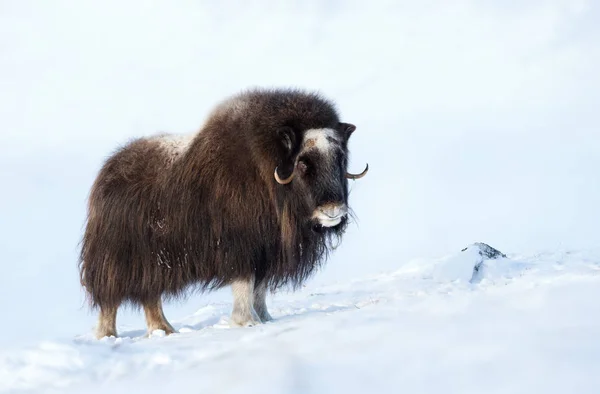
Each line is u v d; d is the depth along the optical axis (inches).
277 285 1219.2
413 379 418.0
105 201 1258.6
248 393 436.8
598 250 1905.8
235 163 1159.6
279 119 1144.2
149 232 1211.9
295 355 524.4
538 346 445.1
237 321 1146.7
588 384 363.6
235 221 1155.9
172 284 1207.6
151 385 525.3
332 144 1131.9
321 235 1198.3
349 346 525.7
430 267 1814.7
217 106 1235.9
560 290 649.0
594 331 466.6
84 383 589.0
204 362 576.1
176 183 1194.6
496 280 1411.2
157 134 1293.1
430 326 558.9
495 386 384.8
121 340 968.3
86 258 1278.3
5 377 642.8
